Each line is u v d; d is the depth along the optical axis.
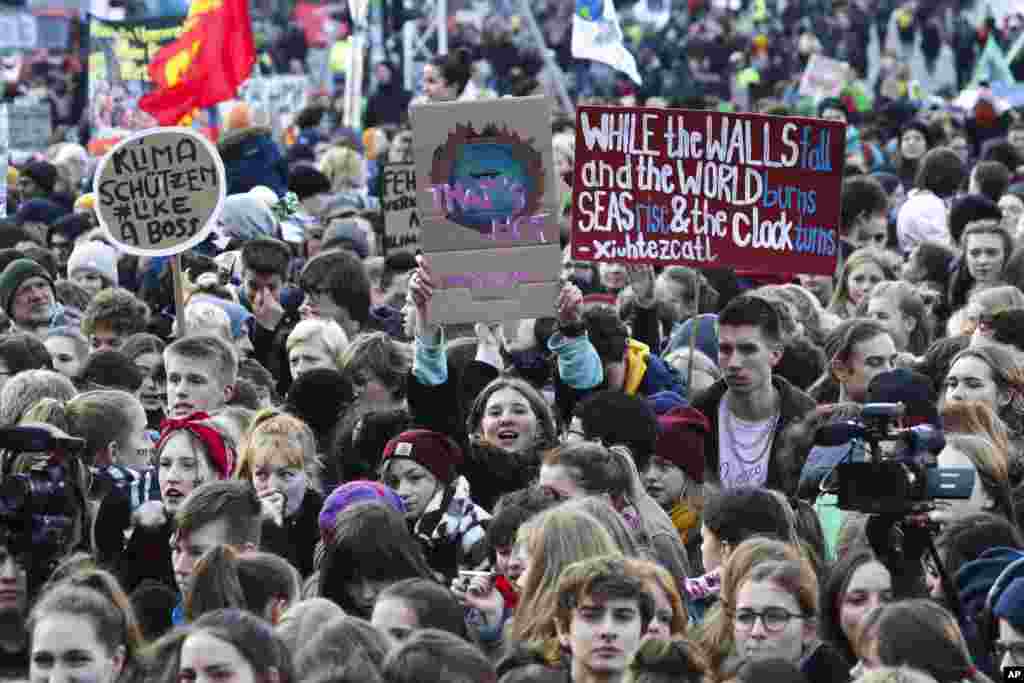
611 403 18.83
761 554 14.70
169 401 20.59
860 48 88.94
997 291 23.80
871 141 54.81
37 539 16.34
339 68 74.00
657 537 17.34
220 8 37.84
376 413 20.52
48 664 14.20
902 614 13.30
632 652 13.84
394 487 18.55
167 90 37.84
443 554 18.28
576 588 14.02
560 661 14.75
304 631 14.28
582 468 17.06
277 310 27.77
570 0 88.44
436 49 74.19
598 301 27.31
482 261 19.77
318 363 23.62
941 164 37.69
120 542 17.78
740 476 20.38
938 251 30.11
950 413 19.14
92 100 42.75
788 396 20.52
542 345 22.19
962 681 13.25
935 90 87.50
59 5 83.94
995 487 17.83
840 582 15.09
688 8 89.69
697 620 16.48
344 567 15.91
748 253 22.14
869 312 26.03
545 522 15.30
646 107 22.11
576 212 22.33
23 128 56.72
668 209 22.20
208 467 18.47
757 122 22.00
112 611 14.37
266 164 35.50
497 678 14.42
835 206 22.00
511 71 69.88
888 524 15.05
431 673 12.80
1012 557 16.03
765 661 13.23
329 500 17.48
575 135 22.23
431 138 19.77
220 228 31.00
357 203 38.12
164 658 14.01
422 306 19.67
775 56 85.38
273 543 18.22
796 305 26.98
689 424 19.56
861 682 12.70
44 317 26.03
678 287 28.30
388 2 73.88
